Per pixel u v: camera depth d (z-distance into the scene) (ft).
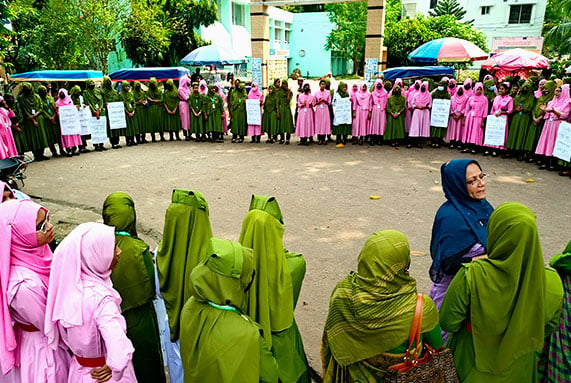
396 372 6.13
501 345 6.57
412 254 16.05
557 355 7.27
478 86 31.09
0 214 6.93
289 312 7.64
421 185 24.62
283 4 48.62
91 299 6.52
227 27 86.53
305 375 7.97
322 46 118.73
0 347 6.63
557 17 104.63
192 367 6.07
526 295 6.36
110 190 24.47
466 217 8.79
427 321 6.15
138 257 8.64
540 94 28.12
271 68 61.46
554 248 16.46
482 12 99.66
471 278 6.72
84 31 54.44
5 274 6.73
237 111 36.86
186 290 8.18
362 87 34.73
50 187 25.25
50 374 6.96
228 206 21.49
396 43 83.25
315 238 17.67
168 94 37.35
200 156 32.65
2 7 34.71
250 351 5.82
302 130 35.50
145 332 8.86
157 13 61.62
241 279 6.15
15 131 30.12
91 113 33.94
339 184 24.98
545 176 26.25
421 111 33.32
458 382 6.49
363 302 6.16
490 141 30.55
